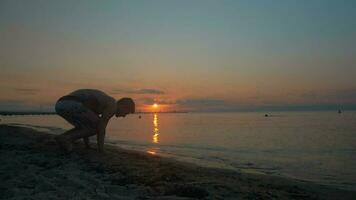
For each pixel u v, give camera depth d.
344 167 14.15
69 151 10.93
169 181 7.85
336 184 10.63
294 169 13.55
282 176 11.79
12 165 9.31
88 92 11.03
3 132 20.00
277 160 15.94
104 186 7.11
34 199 5.94
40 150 11.77
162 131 38.91
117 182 7.62
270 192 7.81
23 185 7.18
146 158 11.88
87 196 6.23
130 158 11.14
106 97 11.12
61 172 8.40
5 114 135.00
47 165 9.40
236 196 6.93
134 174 8.39
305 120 77.44
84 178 7.86
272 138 28.84
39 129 32.47
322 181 11.12
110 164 9.67
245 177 10.08
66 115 10.93
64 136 10.98
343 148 21.23
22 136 17.55
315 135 32.16
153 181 7.68
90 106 11.05
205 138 28.34
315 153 18.81
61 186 7.07
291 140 26.97
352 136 30.70
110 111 11.16
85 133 11.15
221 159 15.80
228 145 22.62
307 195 8.11
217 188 7.49
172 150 18.88
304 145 23.00
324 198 8.07
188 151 18.59
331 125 52.38
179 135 31.97
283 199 7.23
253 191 7.61
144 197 6.35
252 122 69.50
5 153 11.41
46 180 7.48
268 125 54.78
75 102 10.82
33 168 8.91
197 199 6.14
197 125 57.00
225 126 52.41
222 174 10.16
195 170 10.23
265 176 10.92
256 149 20.39
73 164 9.54
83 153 11.19
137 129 43.25
